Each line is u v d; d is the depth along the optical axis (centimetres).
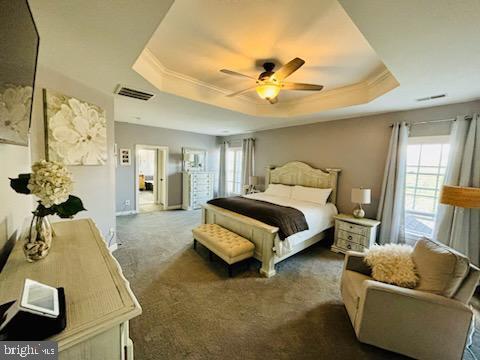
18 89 97
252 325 188
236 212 339
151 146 596
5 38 76
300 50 221
